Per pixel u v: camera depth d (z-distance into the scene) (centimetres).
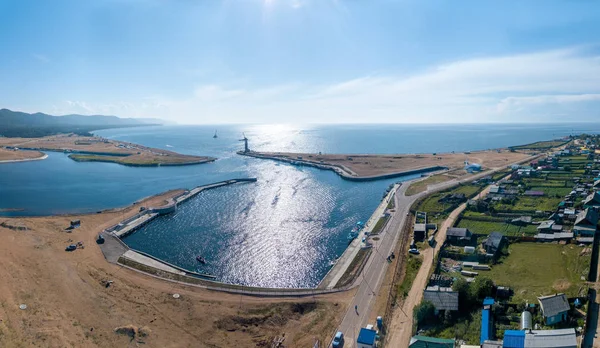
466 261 7575
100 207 13312
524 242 8175
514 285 6294
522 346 4491
